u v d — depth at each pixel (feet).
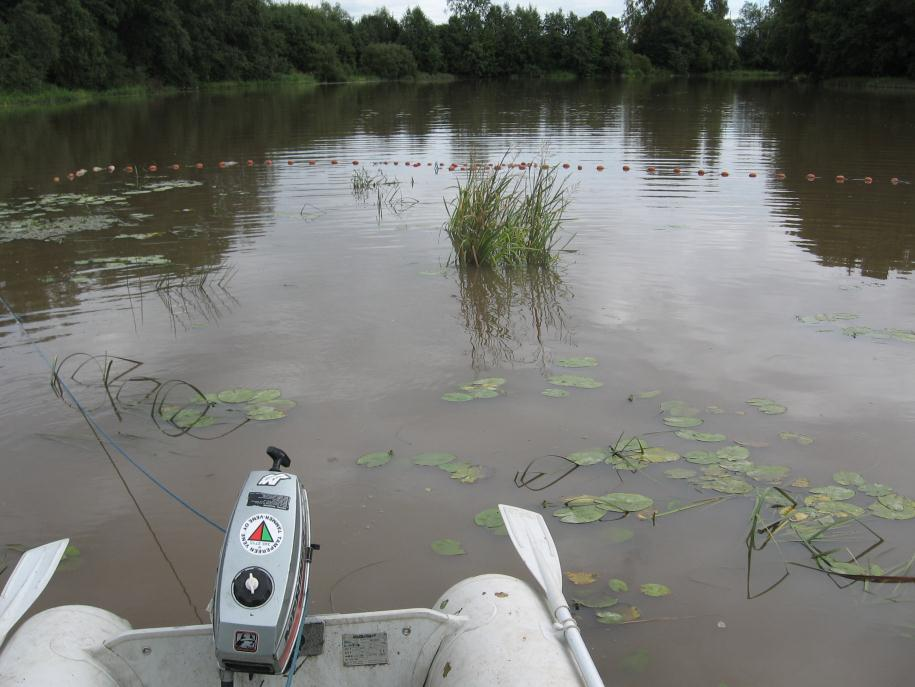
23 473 13.11
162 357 17.66
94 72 122.62
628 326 19.49
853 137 56.08
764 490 12.39
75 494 12.51
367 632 7.65
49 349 18.12
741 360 17.31
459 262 25.11
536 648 7.10
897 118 69.97
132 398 15.69
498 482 12.73
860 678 8.83
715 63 226.99
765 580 10.50
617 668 8.98
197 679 7.47
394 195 36.01
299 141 57.88
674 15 222.89
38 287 22.70
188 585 10.38
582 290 22.33
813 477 12.76
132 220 31.55
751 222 29.99
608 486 12.62
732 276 23.39
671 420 14.62
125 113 87.76
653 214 31.58
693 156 47.57
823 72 143.23
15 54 108.27
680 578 10.52
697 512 11.95
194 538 11.42
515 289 22.45
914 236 27.61
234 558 7.07
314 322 19.85
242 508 7.45
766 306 20.77
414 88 152.66
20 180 41.52
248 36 161.17
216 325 19.65
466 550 11.07
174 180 40.93
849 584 10.43
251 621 6.76
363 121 75.05
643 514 11.91
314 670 7.64
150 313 20.53
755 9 260.62
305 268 24.57
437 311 20.68
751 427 14.35
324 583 10.39
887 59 126.62
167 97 120.57
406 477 12.89
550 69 210.79
